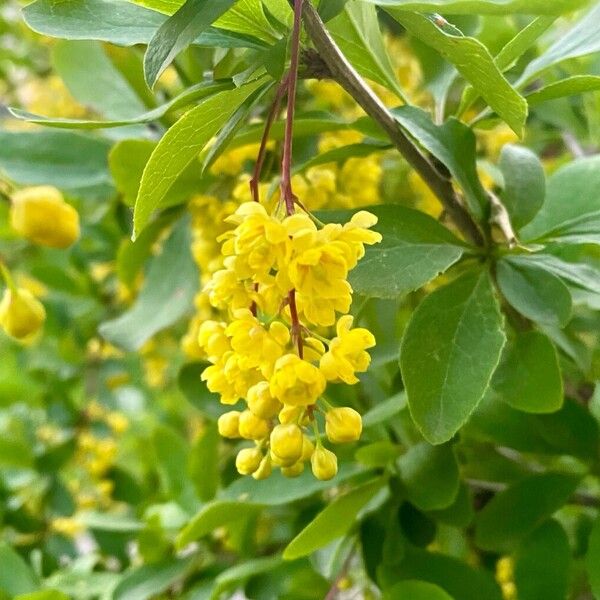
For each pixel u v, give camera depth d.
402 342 0.13
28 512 0.29
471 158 0.14
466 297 0.13
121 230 0.26
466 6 0.10
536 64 0.15
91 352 0.33
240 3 0.12
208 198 0.19
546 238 0.14
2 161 0.23
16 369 0.36
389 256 0.13
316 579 0.19
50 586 0.21
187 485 0.21
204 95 0.12
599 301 0.17
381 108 0.14
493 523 0.16
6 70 0.39
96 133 0.24
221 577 0.18
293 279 0.10
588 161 0.17
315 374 0.10
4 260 0.34
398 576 0.16
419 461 0.16
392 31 0.26
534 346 0.14
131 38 0.13
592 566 0.15
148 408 0.38
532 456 0.19
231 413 0.12
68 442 0.29
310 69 0.13
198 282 0.21
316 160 0.15
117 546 0.25
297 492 0.16
